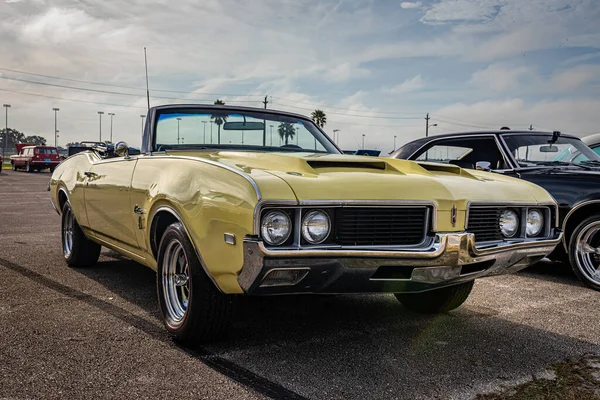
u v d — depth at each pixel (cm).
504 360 305
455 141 641
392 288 291
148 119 421
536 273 574
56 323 353
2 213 1067
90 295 428
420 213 292
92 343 316
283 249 257
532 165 582
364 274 276
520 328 368
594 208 515
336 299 442
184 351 307
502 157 588
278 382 268
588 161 603
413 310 412
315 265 263
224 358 298
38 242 695
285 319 380
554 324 379
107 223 431
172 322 328
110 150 468
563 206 521
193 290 302
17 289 441
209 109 431
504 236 330
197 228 290
